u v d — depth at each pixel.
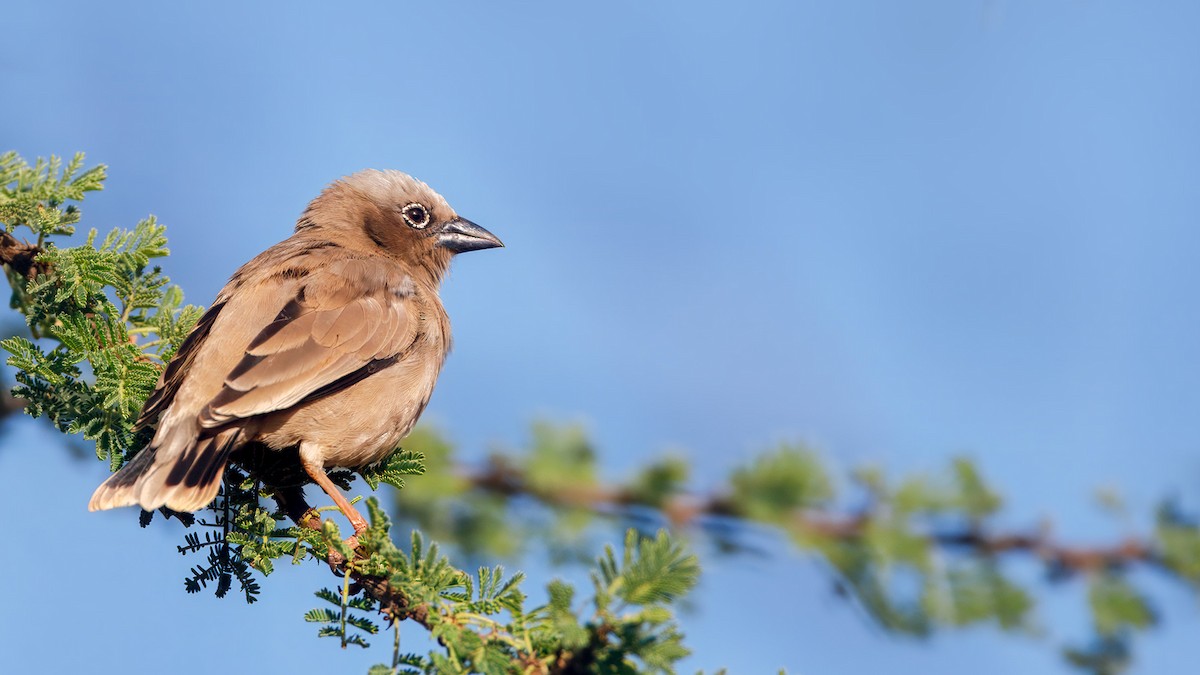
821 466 12.23
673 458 12.35
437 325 12.66
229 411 10.80
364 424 11.70
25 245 11.20
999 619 11.99
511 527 12.60
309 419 11.45
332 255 12.86
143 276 11.38
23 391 10.68
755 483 12.15
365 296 12.20
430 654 8.26
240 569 10.23
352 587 9.49
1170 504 12.40
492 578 8.70
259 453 11.74
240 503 11.28
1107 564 12.26
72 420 10.77
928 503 12.23
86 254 10.95
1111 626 12.06
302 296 11.95
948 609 11.95
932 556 12.05
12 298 11.30
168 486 10.41
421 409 12.43
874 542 11.92
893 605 11.98
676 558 7.57
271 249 13.40
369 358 11.80
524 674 8.01
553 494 12.47
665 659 7.57
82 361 10.92
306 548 10.23
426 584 8.70
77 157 11.51
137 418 10.95
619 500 12.41
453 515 12.59
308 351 11.48
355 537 10.33
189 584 10.16
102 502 10.26
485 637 8.23
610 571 7.63
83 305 10.96
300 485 11.71
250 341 11.36
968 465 12.29
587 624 7.61
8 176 11.29
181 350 11.27
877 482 12.19
